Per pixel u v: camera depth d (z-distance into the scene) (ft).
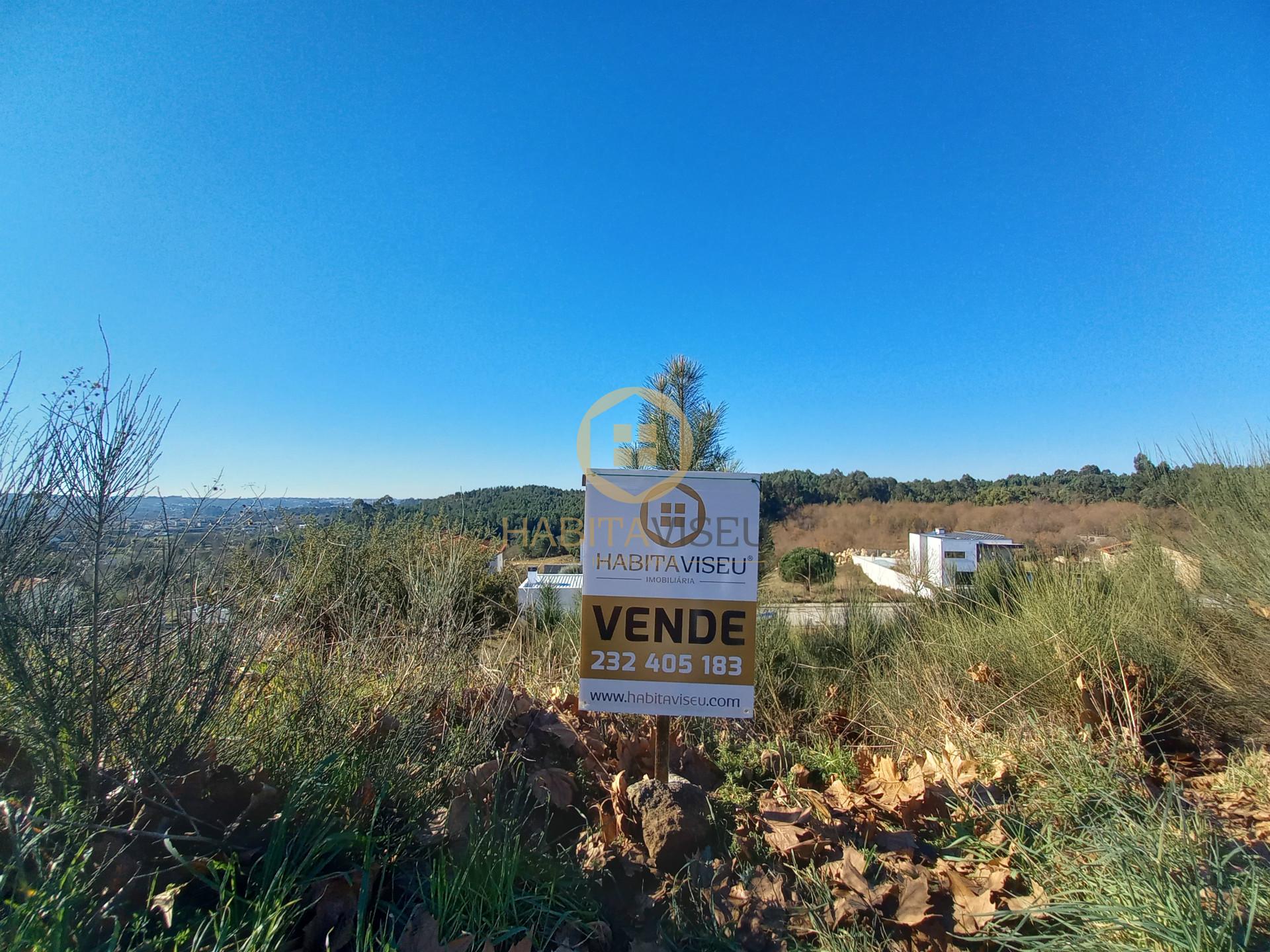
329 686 10.85
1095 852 9.20
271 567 13.10
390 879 8.54
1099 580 18.69
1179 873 8.13
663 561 11.58
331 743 9.70
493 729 11.52
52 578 8.37
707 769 13.42
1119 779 11.13
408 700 11.28
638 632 11.57
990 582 22.00
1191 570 18.75
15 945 6.07
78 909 6.75
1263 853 9.34
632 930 8.69
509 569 25.89
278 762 9.55
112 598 8.73
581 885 9.10
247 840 8.21
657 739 11.60
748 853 9.88
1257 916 7.64
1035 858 9.65
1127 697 13.64
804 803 11.48
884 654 19.65
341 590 15.34
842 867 9.30
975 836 10.52
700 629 11.53
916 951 8.30
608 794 11.39
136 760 8.25
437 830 9.39
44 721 7.68
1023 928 8.49
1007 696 15.58
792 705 18.28
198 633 9.25
